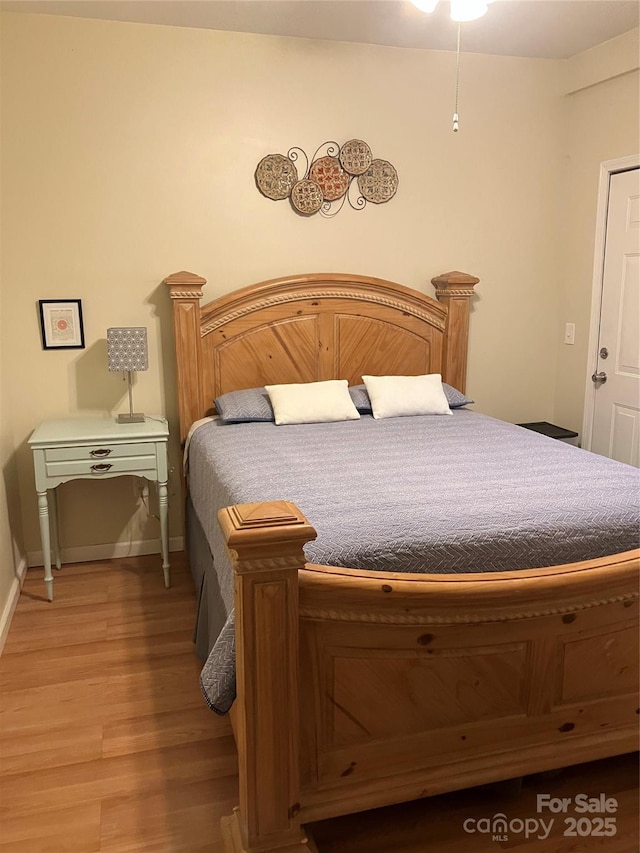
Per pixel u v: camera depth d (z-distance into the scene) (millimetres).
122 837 1771
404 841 1761
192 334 3369
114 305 3389
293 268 3617
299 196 3537
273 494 2135
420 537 1790
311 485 2229
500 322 4043
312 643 1540
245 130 3416
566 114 3902
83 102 3189
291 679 1497
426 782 1691
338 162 3574
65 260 3289
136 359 3223
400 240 3760
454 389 3707
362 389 3568
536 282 4062
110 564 3504
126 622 2883
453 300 3777
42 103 3145
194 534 3168
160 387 3523
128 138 3271
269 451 2713
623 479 2275
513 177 3887
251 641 1452
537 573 1642
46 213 3230
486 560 1808
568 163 3941
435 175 3748
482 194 3852
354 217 3658
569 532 1882
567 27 3295
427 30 3318
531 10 3080
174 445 3586
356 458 2592
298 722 1533
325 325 3633
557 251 4066
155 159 3322
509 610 1635
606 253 3736
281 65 3408
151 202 3354
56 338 3324
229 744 2137
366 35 3383
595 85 3662
